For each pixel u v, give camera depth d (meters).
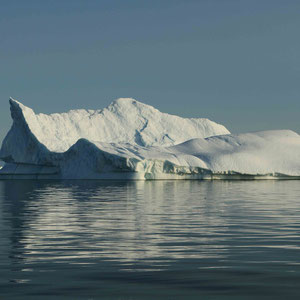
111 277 24.75
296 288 22.72
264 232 40.34
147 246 33.59
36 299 21.03
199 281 23.97
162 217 52.22
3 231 41.03
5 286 23.05
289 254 30.61
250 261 28.52
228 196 91.19
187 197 87.88
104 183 165.00
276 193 102.69
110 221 48.38
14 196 89.88
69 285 23.25
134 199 81.62
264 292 22.09
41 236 38.19
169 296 21.50
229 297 21.34
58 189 120.06
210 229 42.22
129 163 194.25
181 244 34.41
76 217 52.03
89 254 30.72
